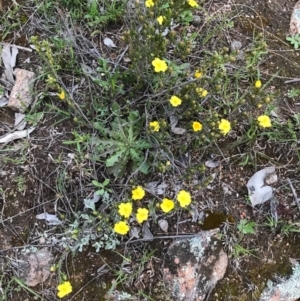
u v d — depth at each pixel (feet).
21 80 2.05
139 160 1.90
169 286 1.81
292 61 2.21
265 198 1.94
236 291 1.86
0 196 1.90
